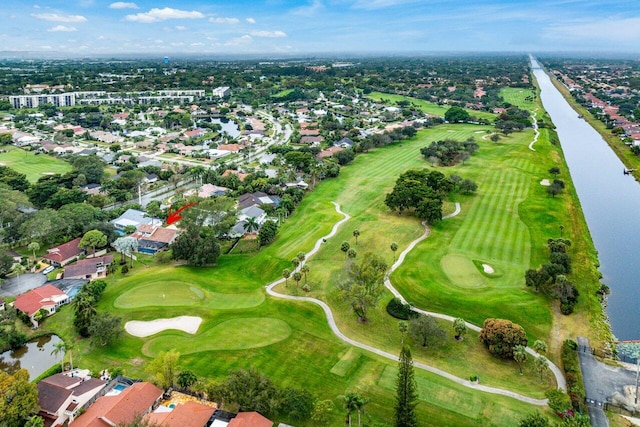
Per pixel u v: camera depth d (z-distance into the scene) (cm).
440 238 13512
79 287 11006
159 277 11519
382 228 14325
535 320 9512
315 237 13788
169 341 8969
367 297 9294
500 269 11625
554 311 9931
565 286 9938
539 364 7738
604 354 8600
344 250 12319
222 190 18425
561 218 14912
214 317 9812
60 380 7456
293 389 7250
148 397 7094
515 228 14138
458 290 10644
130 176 19012
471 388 7638
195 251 12150
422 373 7975
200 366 8175
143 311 10006
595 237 14550
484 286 10819
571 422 6306
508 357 8381
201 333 9262
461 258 12225
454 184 17225
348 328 9406
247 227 13875
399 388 6538
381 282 9719
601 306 10406
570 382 7669
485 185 18325
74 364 8281
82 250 13100
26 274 12012
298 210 16338
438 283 10956
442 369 8119
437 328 8594
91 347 8806
